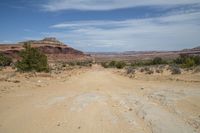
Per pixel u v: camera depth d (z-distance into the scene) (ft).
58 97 52.11
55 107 41.01
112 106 41.83
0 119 33.01
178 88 65.10
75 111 37.96
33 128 28.81
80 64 450.30
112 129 28.25
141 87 71.41
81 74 153.99
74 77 120.26
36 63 125.90
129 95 54.95
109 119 32.81
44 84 78.43
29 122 31.40
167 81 86.69
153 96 51.52
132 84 82.33
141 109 38.11
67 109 39.40
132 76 119.75
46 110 38.58
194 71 114.21
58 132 27.25
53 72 140.26
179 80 86.53
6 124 30.58
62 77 110.93
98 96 53.93
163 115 33.71
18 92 58.44
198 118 31.48
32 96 53.01
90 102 45.96
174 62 240.73
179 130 26.71
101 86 78.33
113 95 55.42
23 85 71.61
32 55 125.39
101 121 31.83
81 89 69.15
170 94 53.36
